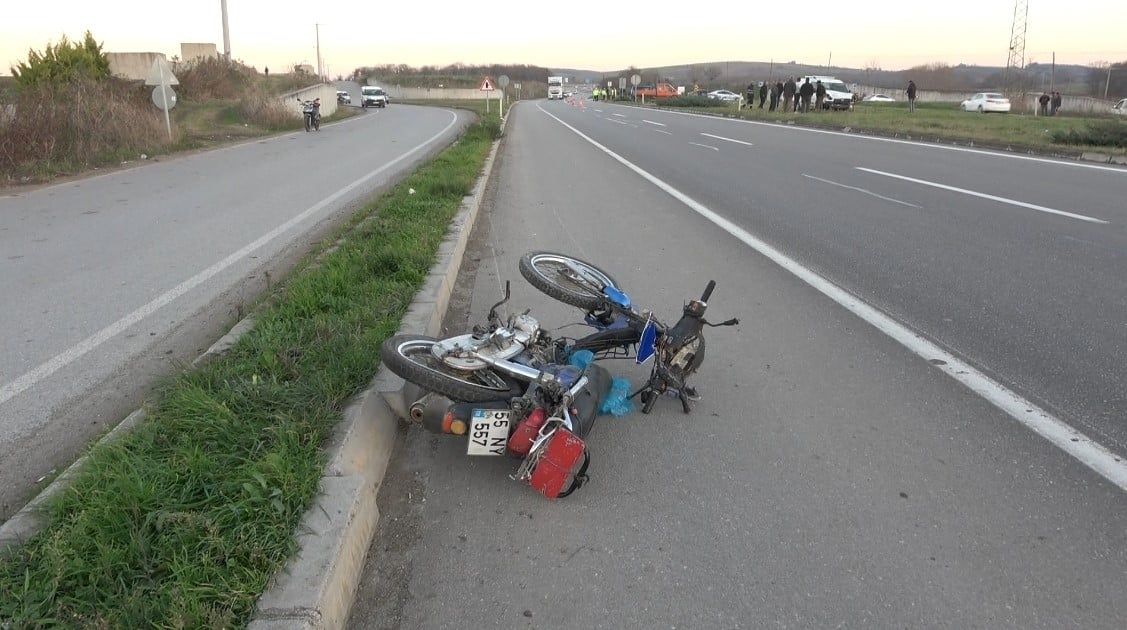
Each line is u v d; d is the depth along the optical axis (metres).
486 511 3.36
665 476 3.61
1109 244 8.16
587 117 41.53
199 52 40.34
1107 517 3.20
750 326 5.71
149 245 8.88
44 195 13.10
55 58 27.50
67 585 2.52
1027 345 5.19
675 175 15.21
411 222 9.09
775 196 12.12
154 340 5.58
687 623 2.65
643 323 4.29
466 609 2.75
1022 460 3.66
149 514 2.80
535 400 3.38
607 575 2.91
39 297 6.71
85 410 4.39
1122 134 17.97
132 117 20.33
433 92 98.62
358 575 2.89
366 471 3.46
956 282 6.80
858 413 4.21
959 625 2.62
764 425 4.11
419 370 3.47
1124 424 4.01
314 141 25.50
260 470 3.04
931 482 3.49
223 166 17.67
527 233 9.56
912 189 12.40
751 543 3.09
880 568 2.92
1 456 3.86
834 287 6.72
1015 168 14.96
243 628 2.36
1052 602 2.72
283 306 5.56
